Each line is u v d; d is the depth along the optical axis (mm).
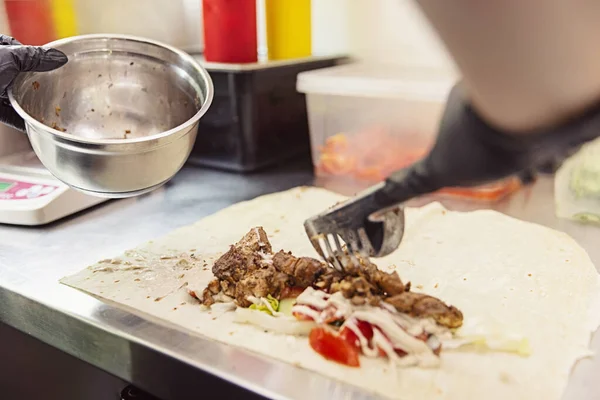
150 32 1080
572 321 559
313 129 949
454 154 384
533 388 479
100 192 629
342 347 504
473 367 500
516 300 592
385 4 1004
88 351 571
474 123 361
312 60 1022
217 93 935
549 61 309
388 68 986
